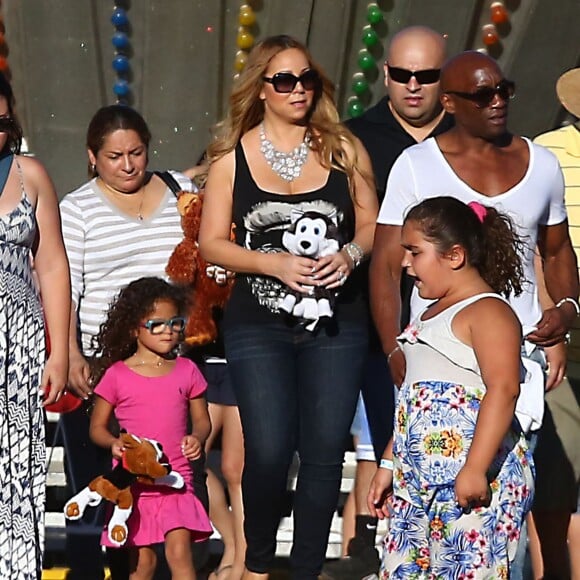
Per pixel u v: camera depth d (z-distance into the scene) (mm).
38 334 17422
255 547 19203
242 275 18984
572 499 20297
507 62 31188
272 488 18672
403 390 16703
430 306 16938
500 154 18188
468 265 16453
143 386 19938
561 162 20750
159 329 19938
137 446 19141
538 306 18422
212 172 19328
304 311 18297
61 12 31000
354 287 19078
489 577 16203
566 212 19062
